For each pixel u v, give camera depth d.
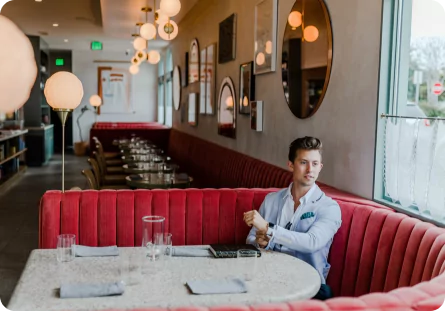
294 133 4.75
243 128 6.54
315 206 2.89
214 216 3.47
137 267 2.14
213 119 8.45
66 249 2.34
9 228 6.51
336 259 3.03
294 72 4.62
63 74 3.63
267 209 3.12
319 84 4.08
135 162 7.39
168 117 14.88
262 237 2.77
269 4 5.36
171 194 3.44
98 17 10.69
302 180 2.89
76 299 1.93
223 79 7.64
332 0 3.86
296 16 4.57
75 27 12.04
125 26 10.91
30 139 13.20
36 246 5.66
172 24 6.64
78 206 3.33
